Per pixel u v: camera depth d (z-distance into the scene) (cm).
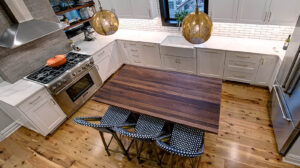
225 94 312
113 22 169
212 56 309
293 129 176
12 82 263
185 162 220
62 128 291
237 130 247
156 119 209
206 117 174
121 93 220
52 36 308
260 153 217
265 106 276
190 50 316
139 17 344
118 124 209
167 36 363
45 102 257
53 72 275
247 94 304
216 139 240
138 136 161
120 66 432
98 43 370
